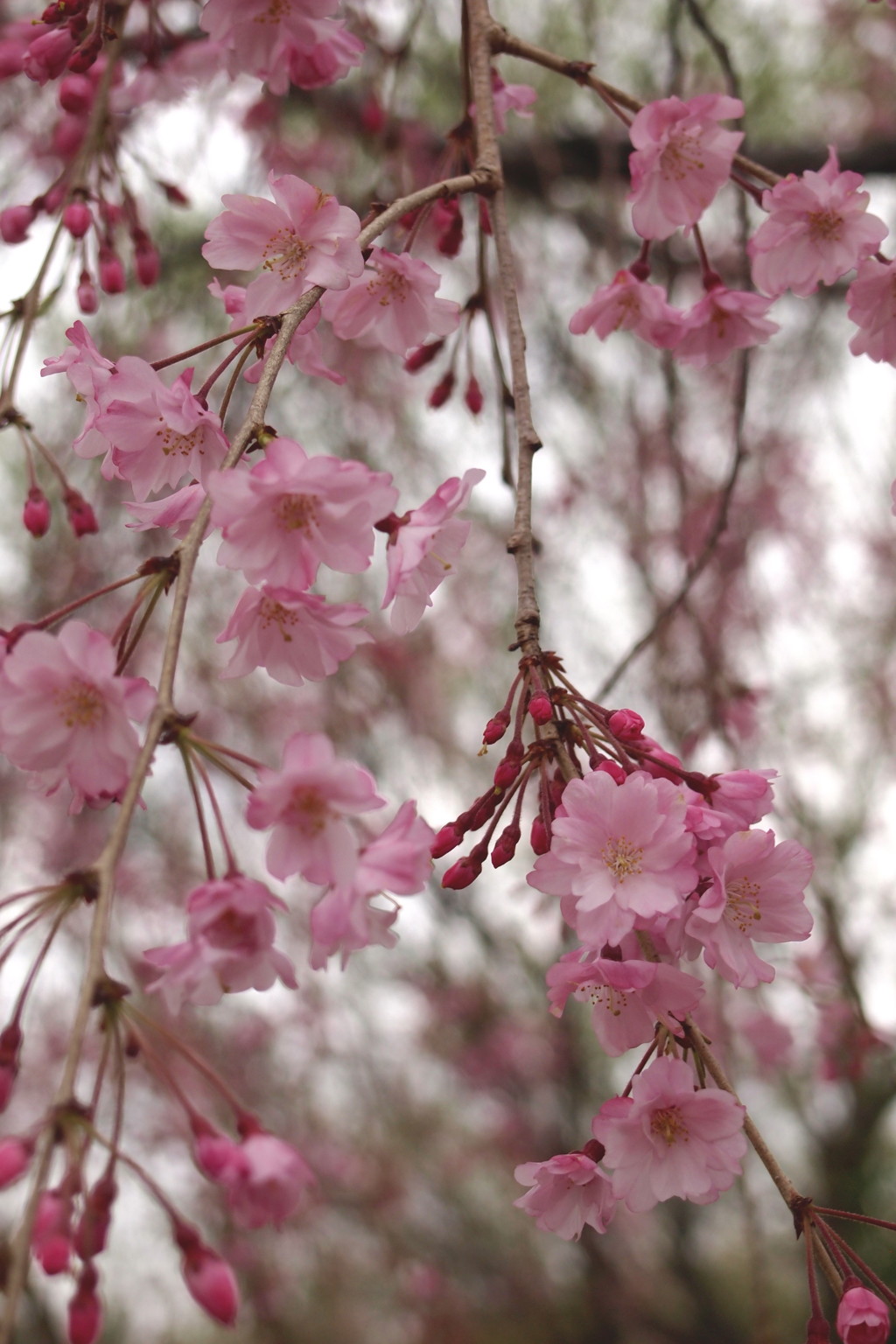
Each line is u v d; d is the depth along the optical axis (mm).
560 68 2227
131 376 1684
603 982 1458
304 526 1441
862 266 2184
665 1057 1398
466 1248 7637
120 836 1135
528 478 1779
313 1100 7047
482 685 6359
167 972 1238
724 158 2156
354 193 4270
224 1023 6590
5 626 5113
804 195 2154
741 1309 7805
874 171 4797
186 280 4902
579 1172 1466
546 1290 7566
